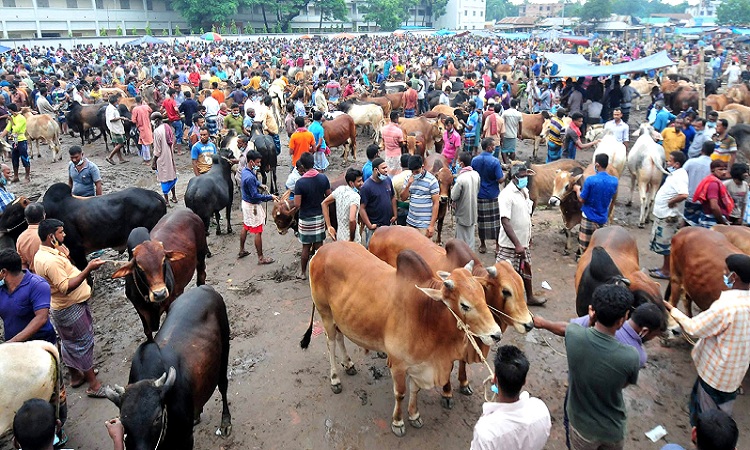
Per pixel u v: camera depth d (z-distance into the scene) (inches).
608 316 140.2
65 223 306.7
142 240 247.8
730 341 176.2
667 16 4660.4
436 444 207.5
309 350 274.2
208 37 2213.3
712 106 752.3
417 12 4281.5
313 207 333.7
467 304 173.6
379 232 271.4
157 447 158.4
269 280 352.8
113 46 2165.4
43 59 1573.6
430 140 636.1
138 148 721.6
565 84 899.4
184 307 198.2
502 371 130.3
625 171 590.9
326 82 1079.6
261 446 210.4
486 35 2755.9
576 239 407.8
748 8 3366.1
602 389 144.1
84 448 209.9
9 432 174.7
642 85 956.6
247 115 632.4
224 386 213.2
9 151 549.0
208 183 395.5
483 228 364.8
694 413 197.2
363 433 215.3
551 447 203.6
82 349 233.1
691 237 254.2
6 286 196.5
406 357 197.8
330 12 3422.7
